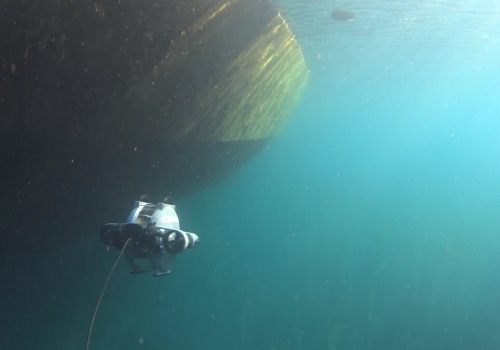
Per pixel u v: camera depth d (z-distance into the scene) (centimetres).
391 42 1788
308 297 2077
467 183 7025
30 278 1075
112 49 615
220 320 2122
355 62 2212
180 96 822
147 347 1755
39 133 638
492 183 6931
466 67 2328
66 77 588
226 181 2058
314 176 6194
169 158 984
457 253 2309
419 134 6209
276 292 2270
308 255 2769
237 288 2450
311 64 2245
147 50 671
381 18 1434
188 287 2452
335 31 1583
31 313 1184
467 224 2991
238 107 1131
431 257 2258
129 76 673
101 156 787
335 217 4328
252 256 3447
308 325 1911
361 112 4316
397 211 4550
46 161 709
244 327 1959
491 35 1652
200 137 1014
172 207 476
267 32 1059
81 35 562
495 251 2280
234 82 1011
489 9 1334
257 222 3812
